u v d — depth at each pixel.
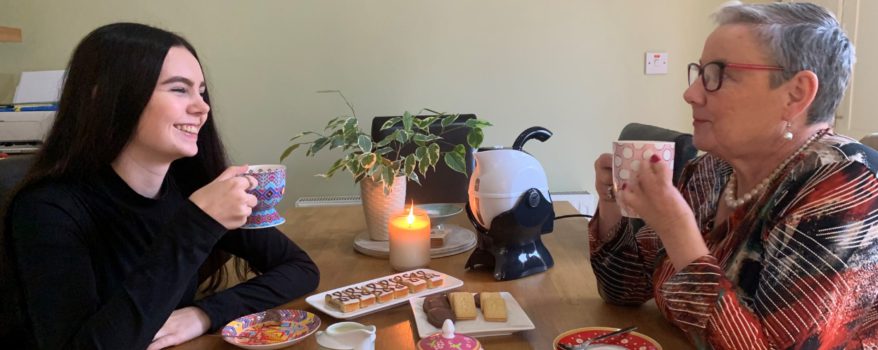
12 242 0.99
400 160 1.58
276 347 0.98
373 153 1.53
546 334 1.04
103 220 1.08
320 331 1.01
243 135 3.19
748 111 0.90
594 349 0.94
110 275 1.08
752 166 0.98
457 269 1.40
